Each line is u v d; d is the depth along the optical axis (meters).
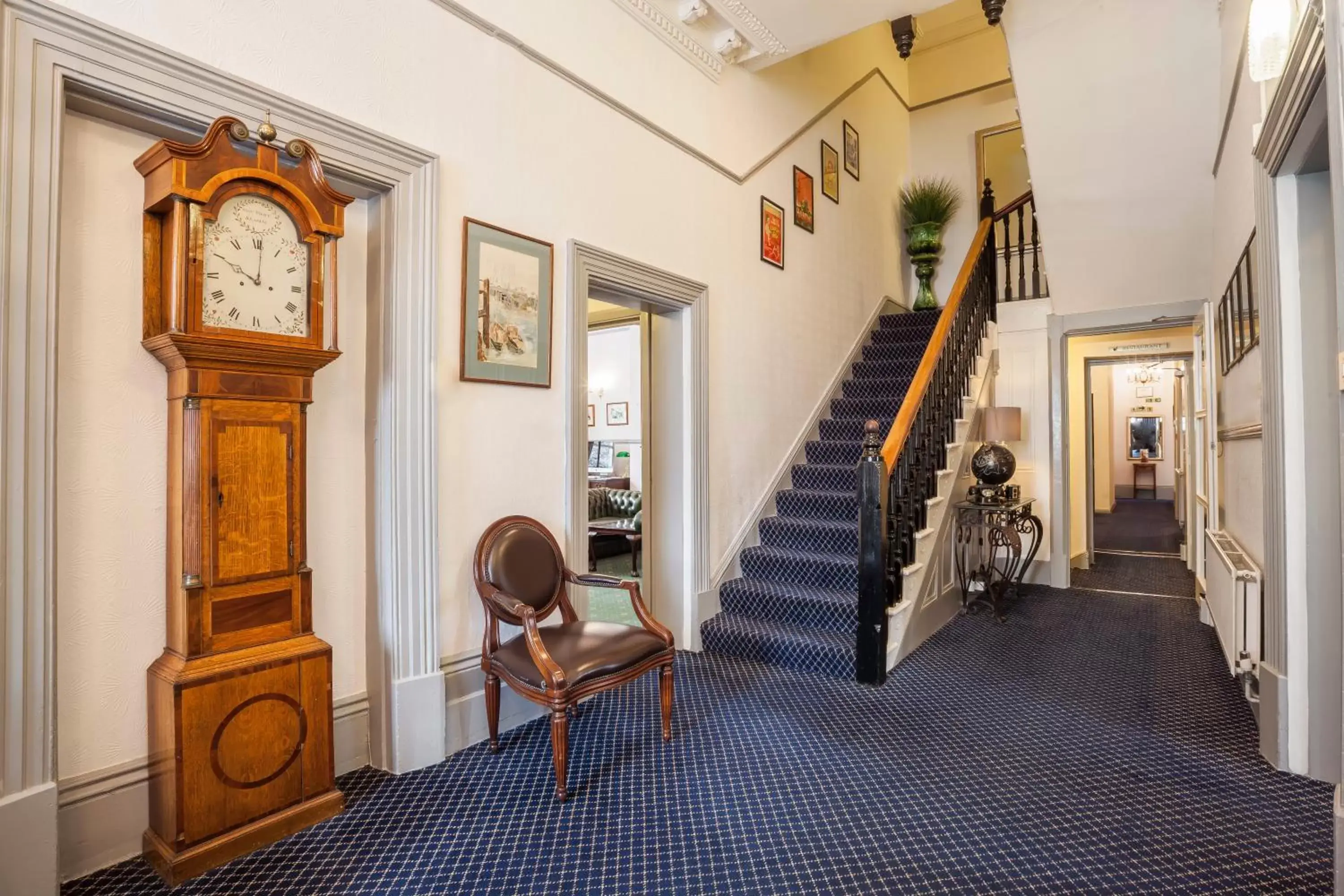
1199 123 4.14
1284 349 2.53
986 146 8.23
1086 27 4.01
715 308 4.29
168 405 2.13
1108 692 3.42
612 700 3.34
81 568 1.99
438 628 2.70
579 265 3.32
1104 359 6.93
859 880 1.94
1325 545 2.48
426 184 2.66
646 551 4.33
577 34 3.36
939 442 4.59
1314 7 1.83
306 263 2.24
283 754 2.17
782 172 5.04
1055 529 5.93
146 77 1.96
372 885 1.93
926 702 3.29
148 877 1.96
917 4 3.69
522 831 2.20
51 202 1.81
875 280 6.50
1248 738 2.87
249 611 2.14
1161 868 1.98
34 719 1.78
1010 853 2.06
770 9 3.74
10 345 1.75
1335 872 1.68
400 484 2.59
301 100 2.34
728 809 2.33
